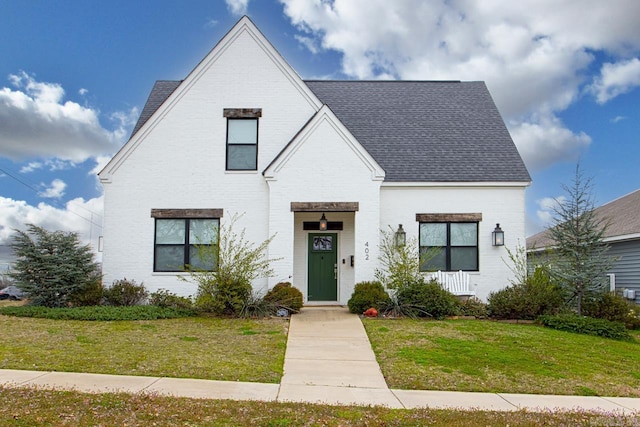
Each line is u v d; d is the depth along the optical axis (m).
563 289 15.76
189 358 10.38
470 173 17.94
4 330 12.60
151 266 17.33
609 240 20.05
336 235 18.31
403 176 17.70
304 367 10.23
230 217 17.44
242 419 6.89
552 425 7.05
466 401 8.39
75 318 14.42
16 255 15.73
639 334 15.05
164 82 21.58
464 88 21.95
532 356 11.34
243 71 17.88
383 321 14.71
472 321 15.04
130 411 6.95
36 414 6.65
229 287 15.42
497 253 17.77
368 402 8.16
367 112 20.39
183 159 17.61
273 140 17.69
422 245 17.80
